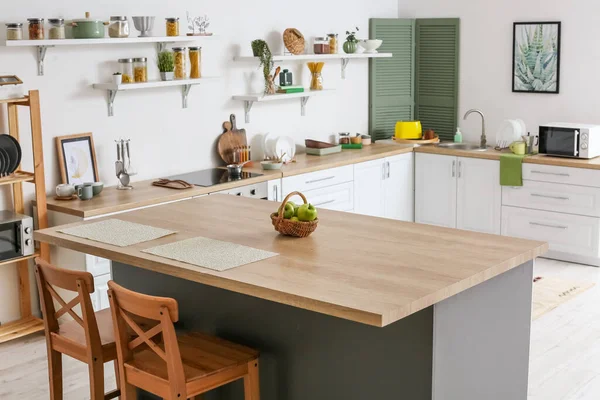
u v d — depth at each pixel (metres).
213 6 6.08
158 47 5.73
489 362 3.29
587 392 4.12
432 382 2.93
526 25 6.91
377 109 7.54
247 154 6.31
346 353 3.15
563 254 6.51
